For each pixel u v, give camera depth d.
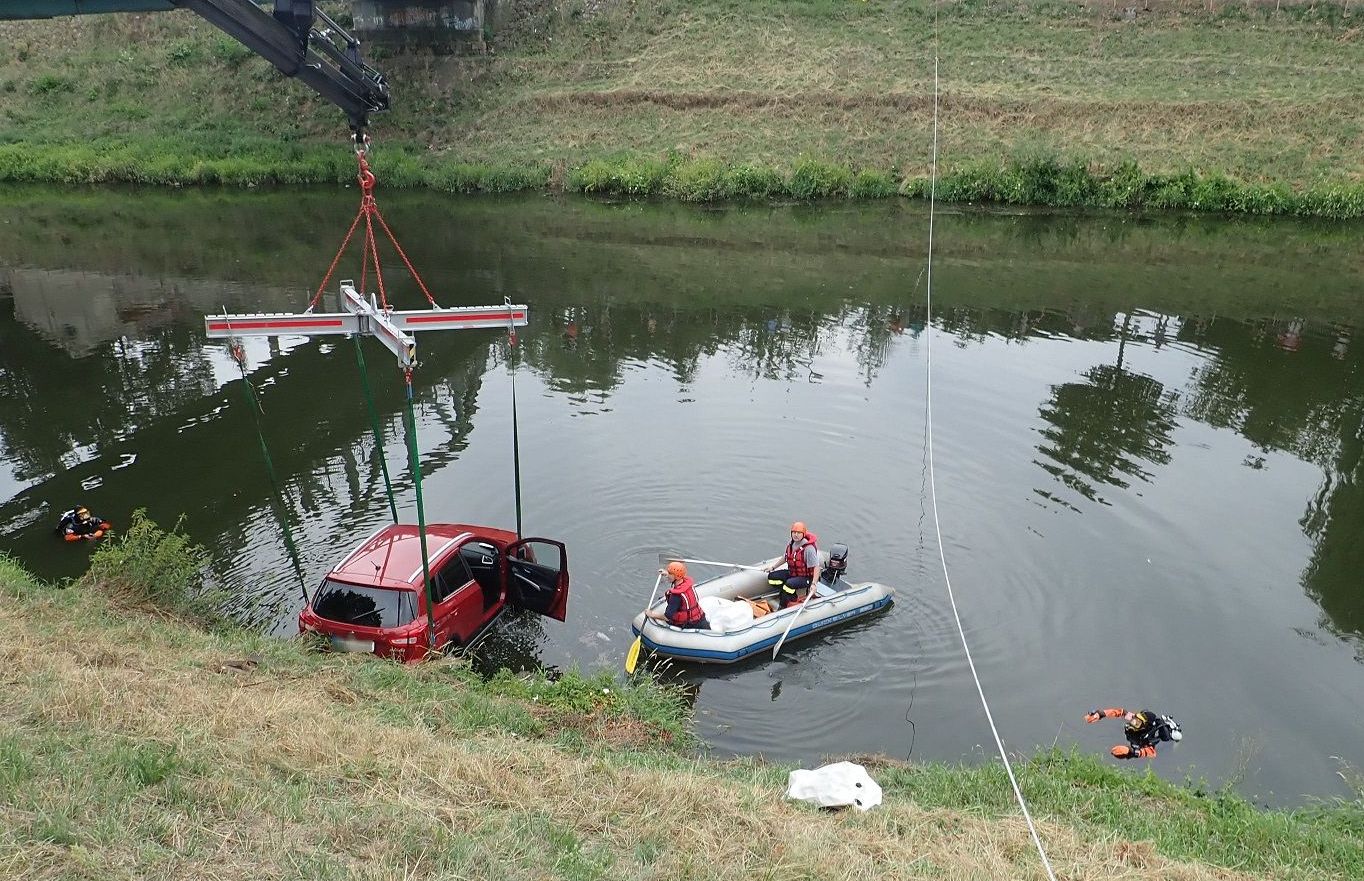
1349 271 27.53
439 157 41.53
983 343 20.83
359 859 5.16
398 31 45.34
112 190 39.31
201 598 10.34
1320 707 9.38
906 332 21.56
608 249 29.66
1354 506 13.52
